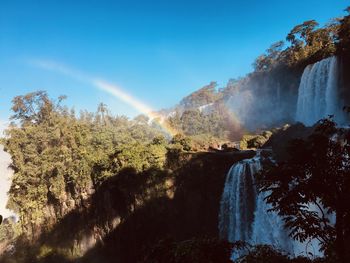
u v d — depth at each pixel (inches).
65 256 1635.1
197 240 312.0
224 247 310.2
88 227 1584.6
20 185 1909.4
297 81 2169.0
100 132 2014.0
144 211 1358.3
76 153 1740.9
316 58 1993.1
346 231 269.9
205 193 1293.1
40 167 1850.4
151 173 1357.0
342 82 1657.2
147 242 1343.5
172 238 334.0
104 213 1505.9
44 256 1675.7
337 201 266.8
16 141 1982.0
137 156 1408.7
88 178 1587.1
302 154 272.7
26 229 1873.8
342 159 268.2
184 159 1346.0
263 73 2581.2
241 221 1190.9
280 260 314.0
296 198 273.0
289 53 2386.8
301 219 289.7
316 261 303.6
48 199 1839.3
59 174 1738.4
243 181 1200.8
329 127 283.4
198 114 2913.4
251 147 1525.6
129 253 1400.1
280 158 1182.3
